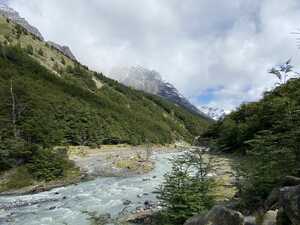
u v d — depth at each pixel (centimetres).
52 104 8494
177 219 1395
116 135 9500
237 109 7000
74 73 16238
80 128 8194
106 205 2470
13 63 11475
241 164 1567
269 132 1544
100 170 4416
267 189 1259
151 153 6975
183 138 15625
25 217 2238
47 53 17550
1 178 3531
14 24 19175
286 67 1427
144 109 16612
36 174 3644
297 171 1281
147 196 2728
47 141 5903
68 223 2034
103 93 15438
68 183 3588
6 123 5372
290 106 1590
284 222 767
